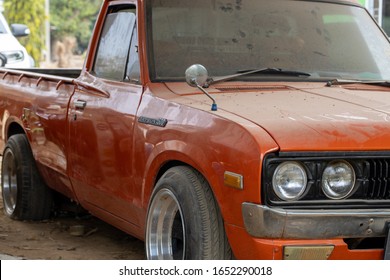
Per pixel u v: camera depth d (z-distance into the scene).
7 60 14.54
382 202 4.84
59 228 7.95
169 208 5.53
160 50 6.20
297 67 6.39
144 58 6.12
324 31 6.71
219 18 6.47
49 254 6.91
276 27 6.56
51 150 7.41
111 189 6.29
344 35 6.77
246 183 4.69
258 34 6.48
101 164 6.40
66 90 7.21
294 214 4.62
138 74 6.14
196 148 5.09
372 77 6.56
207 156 4.98
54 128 7.30
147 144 5.66
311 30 6.66
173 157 5.34
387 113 5.25
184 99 5.61
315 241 4.70
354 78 6.48
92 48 7.01
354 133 4.86
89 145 6.60
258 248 4.68
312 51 6.54
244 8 6.59
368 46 6.80
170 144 5.35
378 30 7.05
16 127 8.50
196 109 5.30
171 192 5.27
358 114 5.18
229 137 4.87
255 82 6.15
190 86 5.83
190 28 6.36
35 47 27.66
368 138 4.84
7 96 8.52
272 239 4.68
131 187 5.95
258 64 6.30
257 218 4.64
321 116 5.10
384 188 4.86
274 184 4.68
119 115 6.13
